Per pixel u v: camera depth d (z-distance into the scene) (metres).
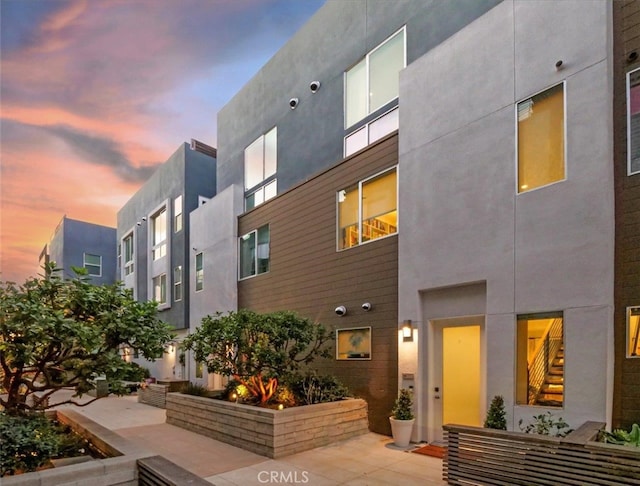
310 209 9.66
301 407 6.39
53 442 4.44
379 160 8.00
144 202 20.03
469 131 6.36
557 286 5.15
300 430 6.20
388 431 7.14
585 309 4.88
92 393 13.59
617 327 4.77
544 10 5.62
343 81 9.66
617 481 3.33
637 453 3.24
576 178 5.11
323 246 9.15
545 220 5.35
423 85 7.14
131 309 5.12
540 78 5.58
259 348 7.19
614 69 5.14
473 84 6.39
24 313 4.20
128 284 21.72
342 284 8.54
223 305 12.54
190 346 7.95
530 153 5.67
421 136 7.07
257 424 6.23
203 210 14.41
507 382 5.50
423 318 6.88
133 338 5.09
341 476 5.06
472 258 6.12
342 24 9.84
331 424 6.66
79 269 5.05
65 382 5.05
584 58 5.17
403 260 7.14
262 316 7.59
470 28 6.51
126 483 3.96
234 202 12.65
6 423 4.31
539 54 5.62
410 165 7.20
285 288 10.21
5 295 4.45
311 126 10.46
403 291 7.10
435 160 6.80
